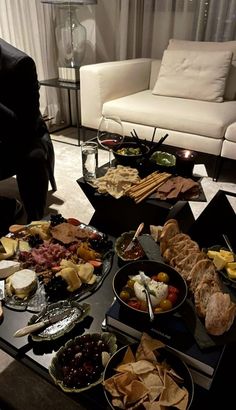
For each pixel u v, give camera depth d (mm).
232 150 2117
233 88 2520
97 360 743
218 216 1245
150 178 1362
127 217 1434
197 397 719
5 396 1025
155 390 667
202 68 2445
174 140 2297
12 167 1695
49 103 3383
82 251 1031
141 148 1523
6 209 1913
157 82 2654
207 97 2463
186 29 2818
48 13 3043
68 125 3486
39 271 990
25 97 1717
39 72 3211
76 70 2879
